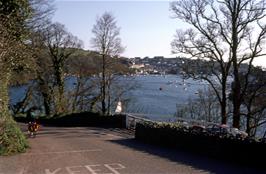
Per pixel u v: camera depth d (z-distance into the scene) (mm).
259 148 18516
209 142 21844
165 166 18375
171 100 101750
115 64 58281
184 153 22891
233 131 28672
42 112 65125
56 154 21859
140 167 18062
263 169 17875
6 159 19562
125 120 40719
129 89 60562
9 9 27219
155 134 27594
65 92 62219
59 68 60906
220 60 40562
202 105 64125
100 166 18266
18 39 27875
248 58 39531
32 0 38406
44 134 35656
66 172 16844
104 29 57812
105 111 57125
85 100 62156
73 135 34625
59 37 60656
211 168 17984
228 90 44844
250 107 41406
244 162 19234
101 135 34531
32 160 19609
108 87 58281
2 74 22719
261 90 41250
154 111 80500
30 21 35031
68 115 52062
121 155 21797
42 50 49969
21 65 31078
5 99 23359
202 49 40750
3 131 20719
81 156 21266
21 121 58906
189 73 42000
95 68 59625
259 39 39188
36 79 58938
